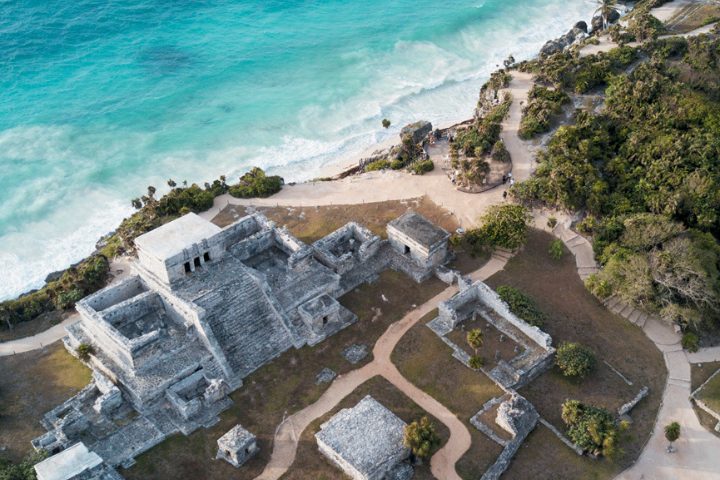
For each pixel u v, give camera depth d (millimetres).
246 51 186125
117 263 119938
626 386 96438
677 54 169125
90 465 79125
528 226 123375
